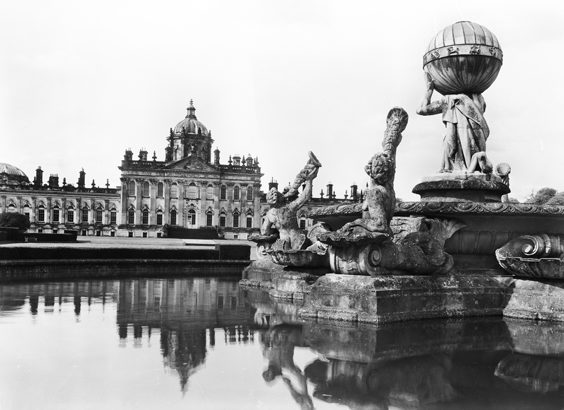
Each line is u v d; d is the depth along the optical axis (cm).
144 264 2719
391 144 995
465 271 1105
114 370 627
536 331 874
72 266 2462
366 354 710
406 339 800
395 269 999
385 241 965
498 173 1324
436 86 1314
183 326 938
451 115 1276
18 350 729
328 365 654
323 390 554
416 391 552
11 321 981
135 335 848
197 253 2958
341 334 835
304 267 1409
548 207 1030
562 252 1029
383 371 627
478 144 1270
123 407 494
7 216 9469
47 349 738
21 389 546
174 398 522
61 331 880
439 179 1251
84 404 500
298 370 632
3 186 12325
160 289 1675
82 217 12562
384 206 959
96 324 955
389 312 928
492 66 1247
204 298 1405
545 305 989
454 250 1138
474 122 1263
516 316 1005
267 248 1884
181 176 12400
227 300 1353
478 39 1234
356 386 569
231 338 823
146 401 512
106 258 2694
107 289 1644
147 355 707
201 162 12475
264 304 1260
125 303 1276
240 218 12619
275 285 1459
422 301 979
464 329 885
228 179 12606
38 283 1845
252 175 12675
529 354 712
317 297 995
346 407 503
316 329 876
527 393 546
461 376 607
